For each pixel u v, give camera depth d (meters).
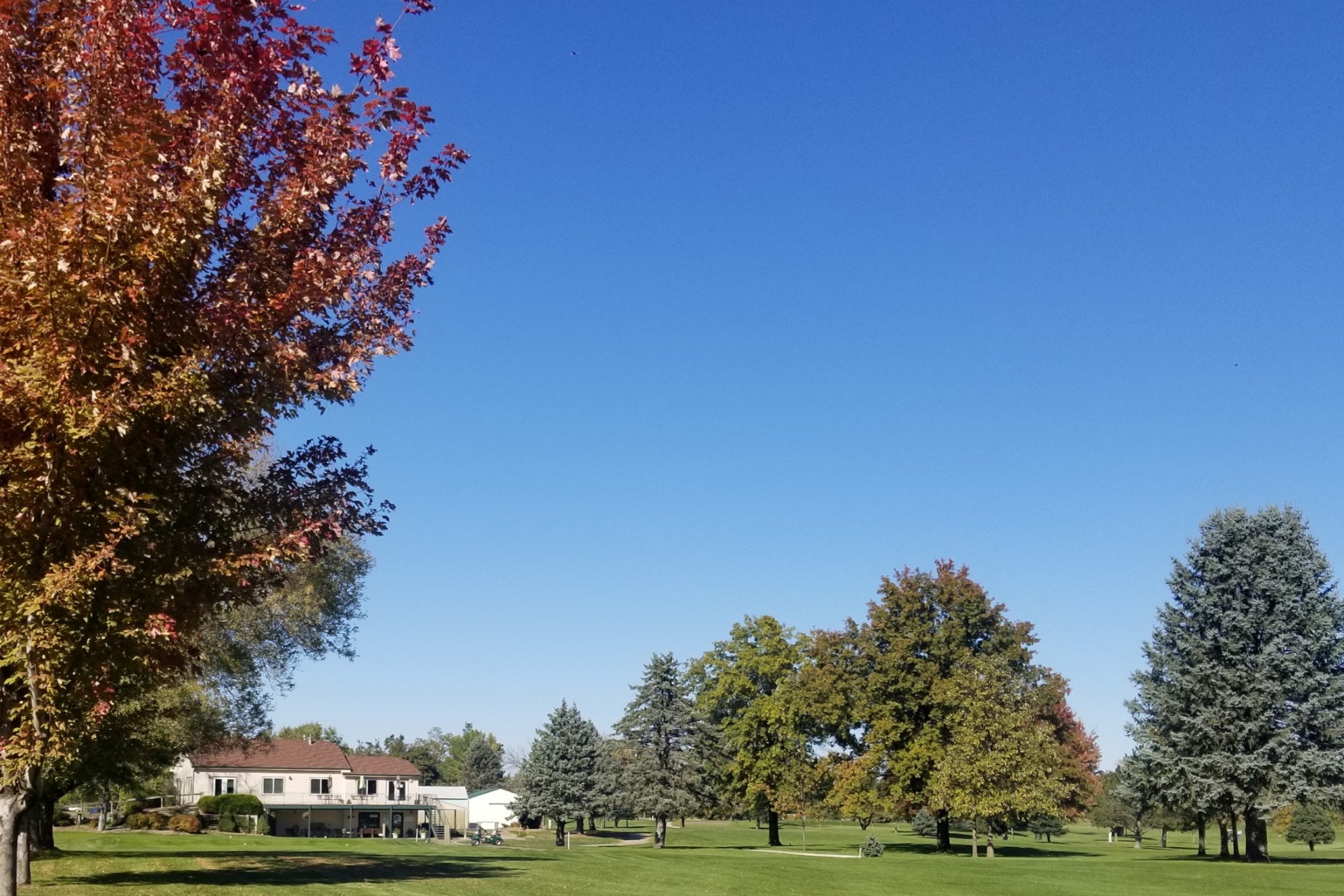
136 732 23.38
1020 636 56.38
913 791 52.88
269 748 38.50
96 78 8.88
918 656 54.47
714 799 61.53
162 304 9.33
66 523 9.01
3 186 8.79
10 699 9.37
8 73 8.95
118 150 8.66
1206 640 43.59
